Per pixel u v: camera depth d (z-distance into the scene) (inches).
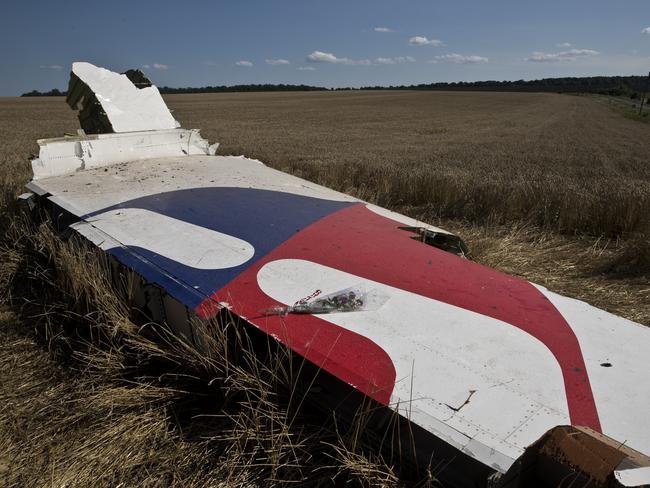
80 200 148.2
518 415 69.1
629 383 77.0
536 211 274.4
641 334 91.1
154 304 116.3
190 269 107.5
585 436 61.5
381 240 121.1
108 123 207.0
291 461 86.7
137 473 88.4
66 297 136.3
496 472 60.8
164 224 127.4
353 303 93.4
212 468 88.3
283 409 91.7
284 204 142.3
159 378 104.3
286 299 95.7
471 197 300.4
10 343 129.2
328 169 395.2
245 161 203.6
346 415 85.7
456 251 142.9
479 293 99.4
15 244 172.1
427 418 68.9
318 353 82.5
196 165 186.7
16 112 1620.3
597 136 1066.7
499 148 801.6
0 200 213.3
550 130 1221.1
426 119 1578.5
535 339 85.4
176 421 98.4
